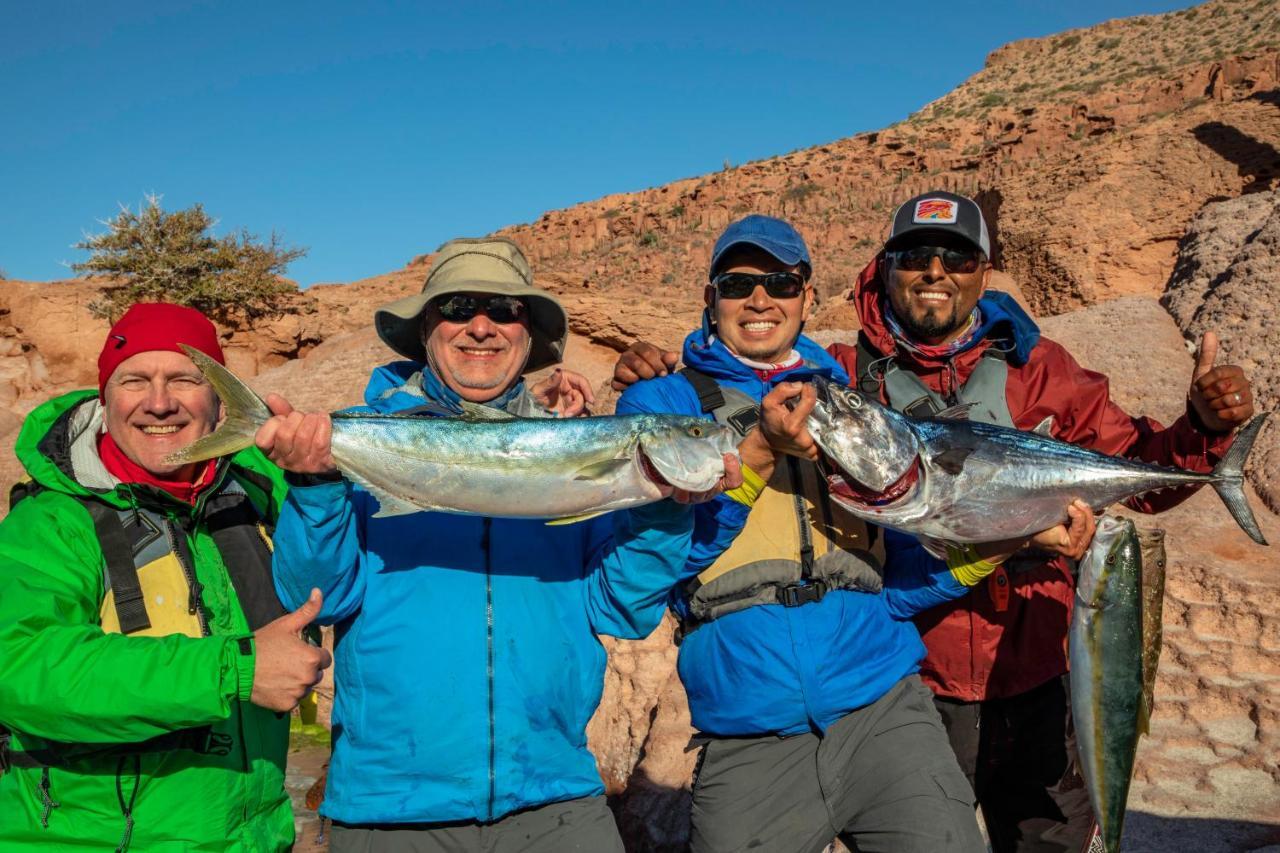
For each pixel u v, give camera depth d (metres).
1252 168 21.50
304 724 3.74
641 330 19.80
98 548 3.01
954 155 113.44
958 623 4.04
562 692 3.36
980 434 3.45
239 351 30.25
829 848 5.29
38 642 2.70
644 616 3.40
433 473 3.09
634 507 3.22
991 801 4.23
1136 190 22.08
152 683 2.65
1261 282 12.01
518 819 3.24
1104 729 3.48
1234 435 3.83
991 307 4.19
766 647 3.56
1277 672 7.03
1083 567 3.53
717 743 3.71
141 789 2.90
